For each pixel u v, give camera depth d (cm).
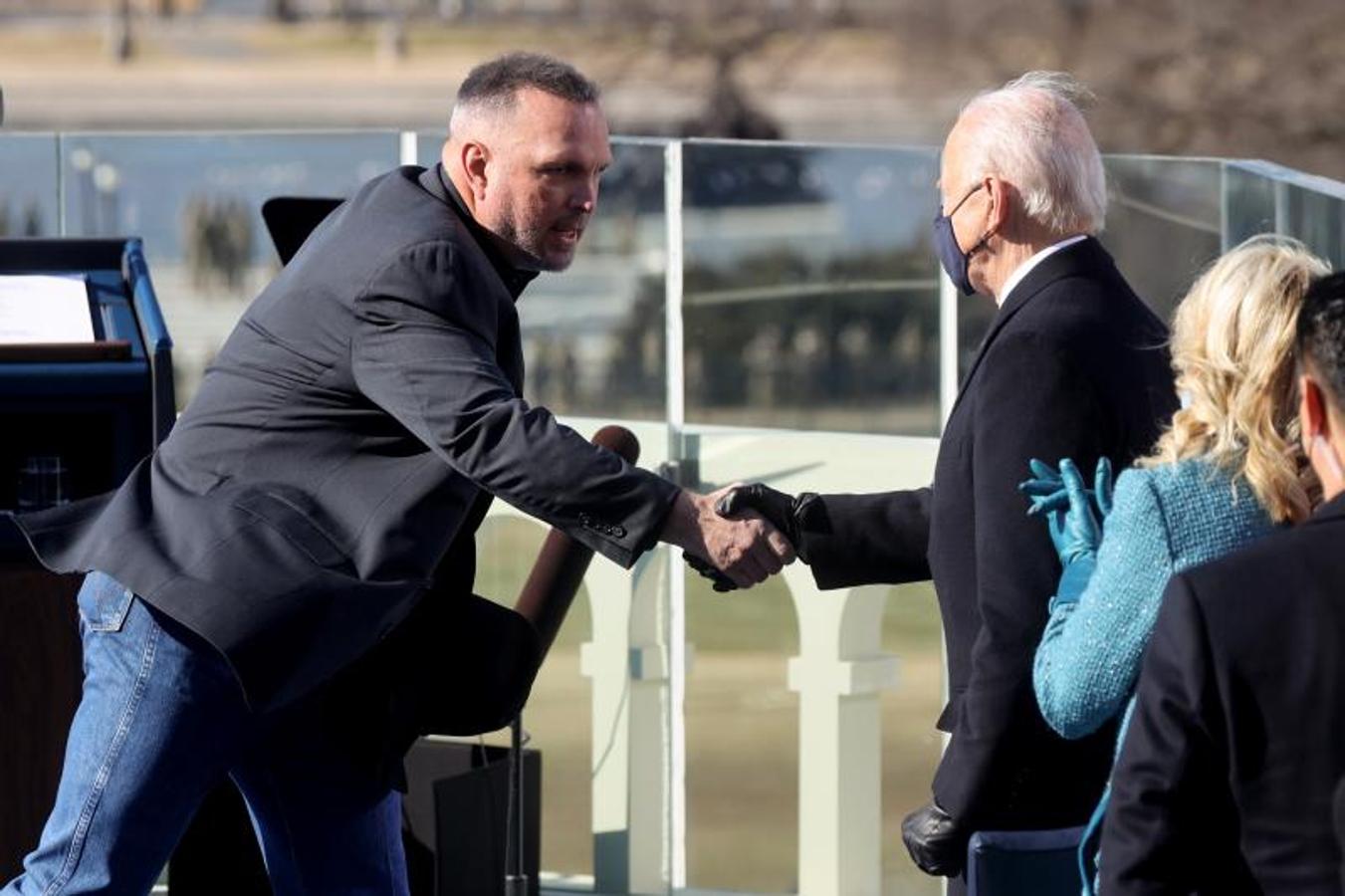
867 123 6300
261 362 845
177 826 849
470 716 884
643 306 1449
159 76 10512
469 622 884
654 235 1438
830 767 1257
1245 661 588
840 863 1259
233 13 11338
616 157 1427
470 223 862
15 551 969
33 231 1452
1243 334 670
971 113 845
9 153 1445
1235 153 4794
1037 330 808
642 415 1456
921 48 5847
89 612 853
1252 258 678
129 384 955
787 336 1412
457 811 1070
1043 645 707
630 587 1266
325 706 863
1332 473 609
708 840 1313
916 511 914
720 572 884
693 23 6575
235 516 824
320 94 10150
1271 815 587
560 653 1309
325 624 809
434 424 812
